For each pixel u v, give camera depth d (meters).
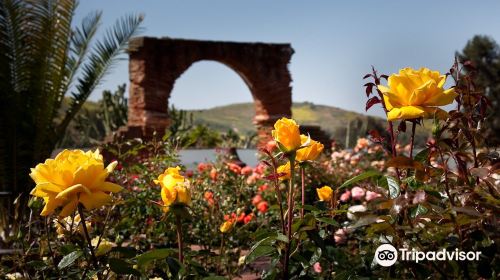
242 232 2.59
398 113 1.08
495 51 21.20
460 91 1.20
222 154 4.74
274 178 1.20
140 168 3.09
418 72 1.14
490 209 1.05
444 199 1.23
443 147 1.12
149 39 13.03
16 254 1.52
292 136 1.12
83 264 1.31
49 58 6.30
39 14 6.28
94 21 6.59
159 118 12.78
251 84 14.98
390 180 1.10
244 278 2.03
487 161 1.16
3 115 5.88
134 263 1.14
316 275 1.38
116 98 15.70
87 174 1.00
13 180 5.92
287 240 1.10
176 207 1.10
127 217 2.41
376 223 1.07
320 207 1.28
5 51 6.01
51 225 1.89
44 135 6.19
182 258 1.14
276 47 15.01
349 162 5.71
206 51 14.08
